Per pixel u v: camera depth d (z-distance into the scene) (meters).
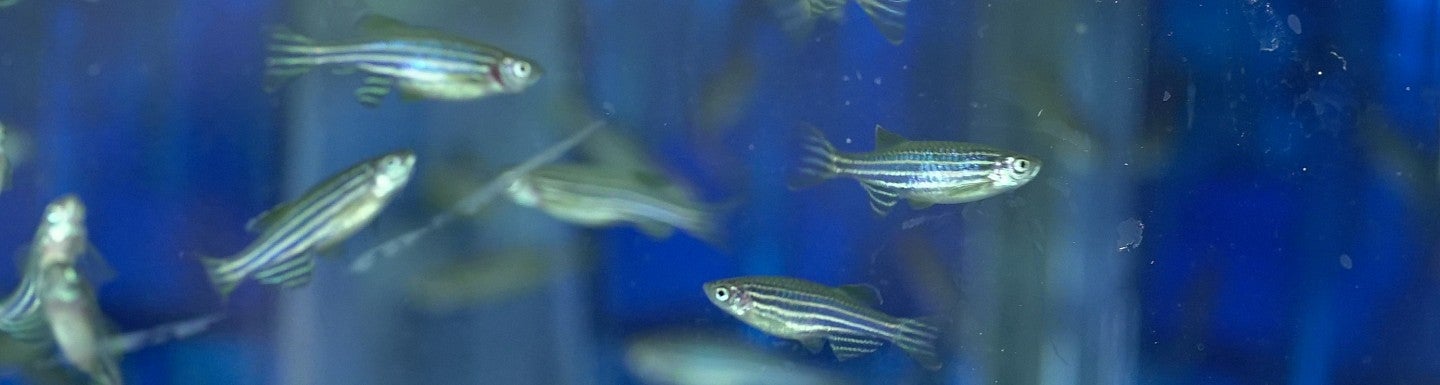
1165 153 0.42
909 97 0.44
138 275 0.44
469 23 0.41
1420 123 0.43
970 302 0.41
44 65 0.47
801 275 0.44
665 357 0.35
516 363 0.39
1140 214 0.42
